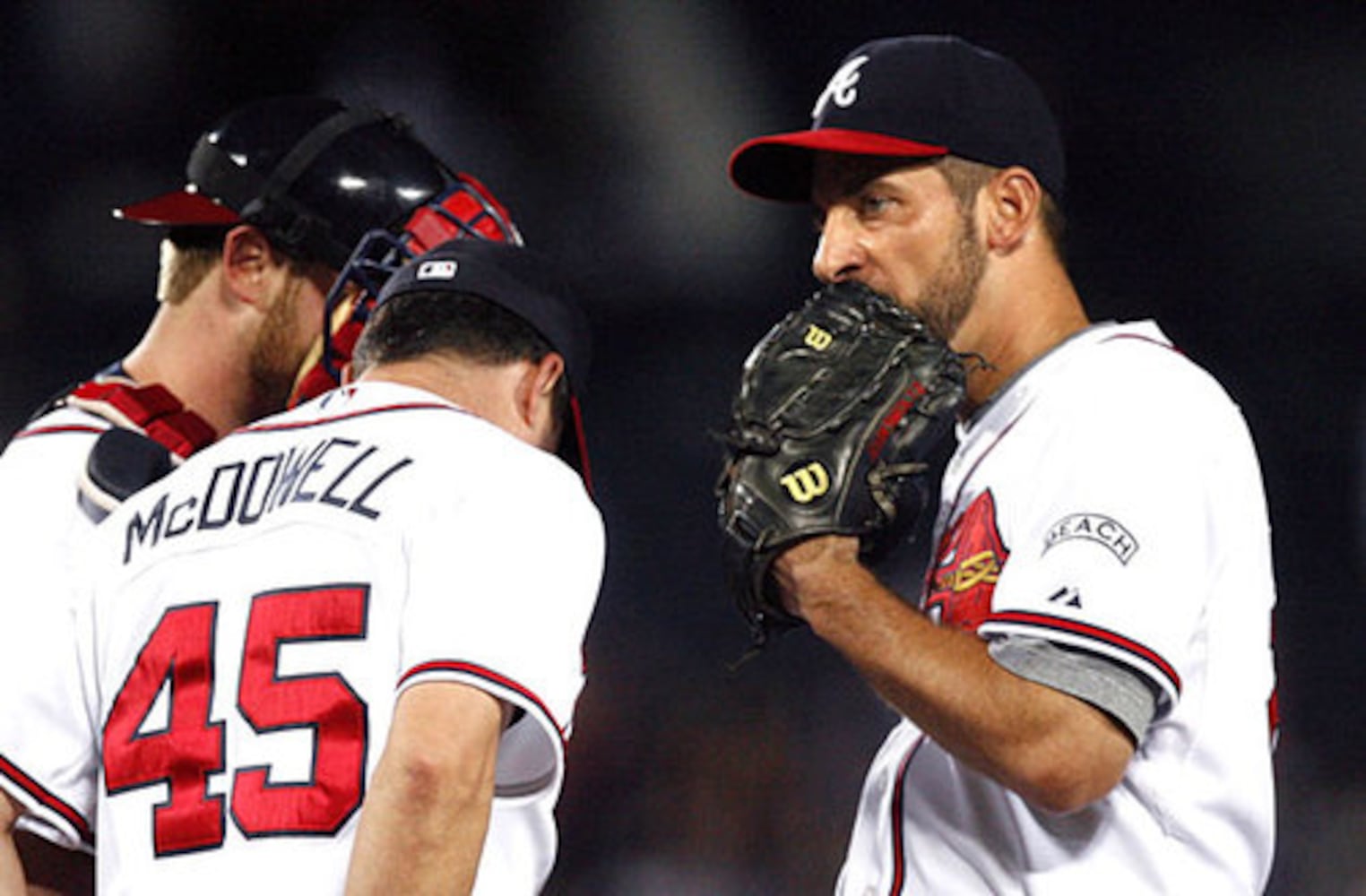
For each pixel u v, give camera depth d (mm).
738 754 34406
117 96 36219
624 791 34625
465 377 8898
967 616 9297
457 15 35906
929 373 8945
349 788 7922
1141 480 8844
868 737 34188
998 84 9859
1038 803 8539
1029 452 9391
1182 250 37031
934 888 9188
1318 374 36750
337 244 10359
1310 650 35719
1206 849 9039
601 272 38562
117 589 8609
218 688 8148
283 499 8391
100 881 8344
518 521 8133
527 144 37594
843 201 9898
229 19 35562
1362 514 36125
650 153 37594
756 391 8938
